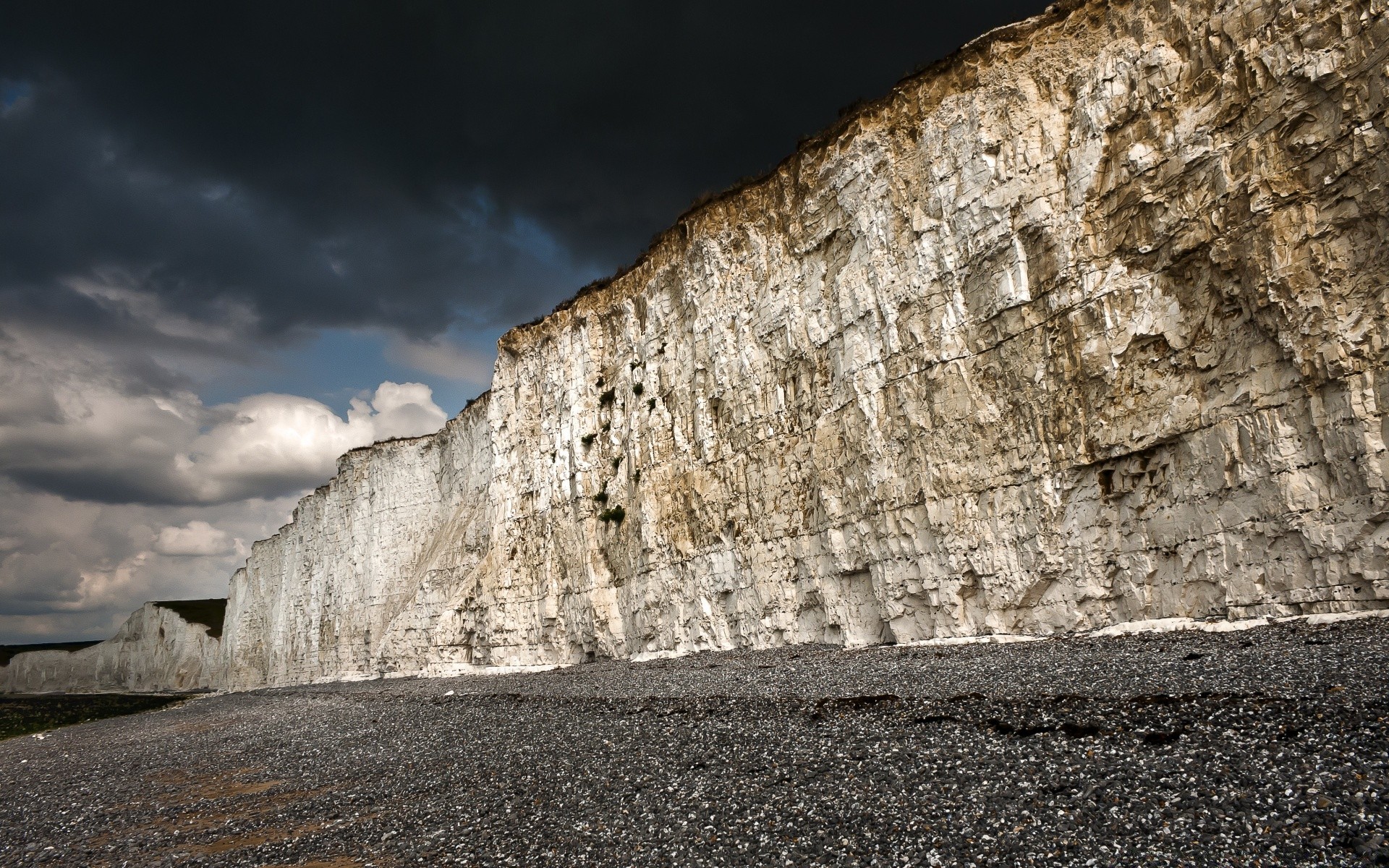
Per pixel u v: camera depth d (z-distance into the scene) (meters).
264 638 79.88
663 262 36.72
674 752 14.03
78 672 123.50
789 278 29.69
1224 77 18.25
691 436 33.47
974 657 18.52
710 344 32.53
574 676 30.73
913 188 25.33
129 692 108.62
